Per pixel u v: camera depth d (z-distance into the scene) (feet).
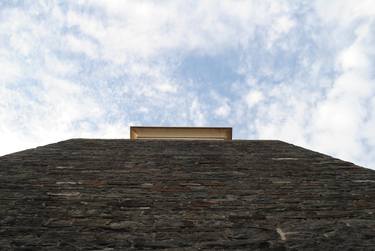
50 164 21.56
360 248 11.02
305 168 20.93
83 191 16.47
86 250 11.12
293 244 11.32
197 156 24.84
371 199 15.29
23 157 23.39
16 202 14.98
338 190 16.69
